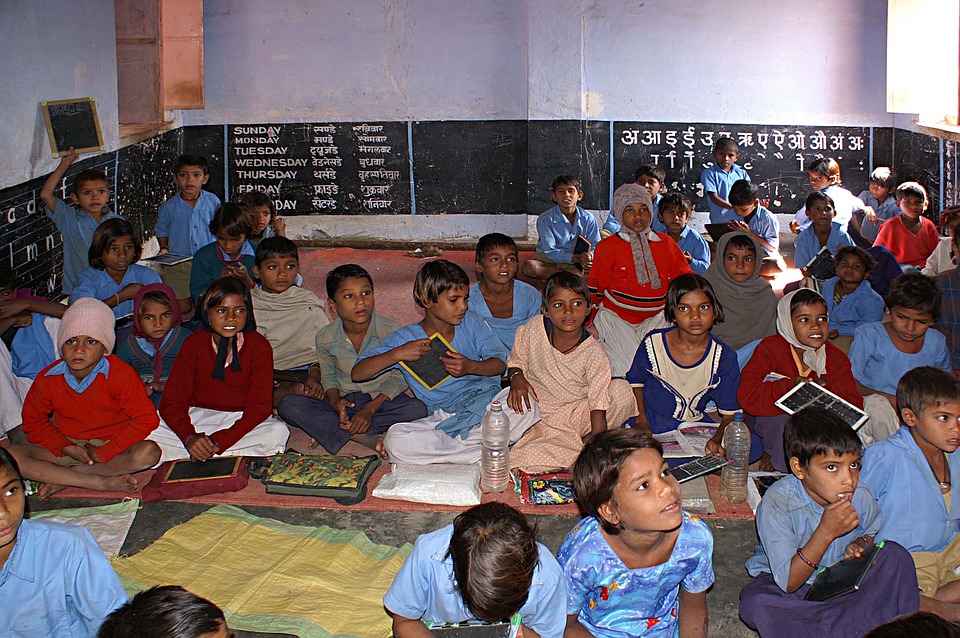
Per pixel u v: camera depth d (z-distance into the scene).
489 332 4.48
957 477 3.15
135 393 4.06
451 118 9.23
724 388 4.18
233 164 9.35
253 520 3.73
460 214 9.43
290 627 3.01
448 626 2.37
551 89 8.91
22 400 4.48
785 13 8.73
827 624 2.74
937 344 4.28
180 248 6.93
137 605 1.97
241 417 4.28
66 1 6.45
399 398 4.48
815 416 2.88
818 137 8.93
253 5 9.05
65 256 5.96
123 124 8.19
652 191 7.88
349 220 9.48
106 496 3.96
